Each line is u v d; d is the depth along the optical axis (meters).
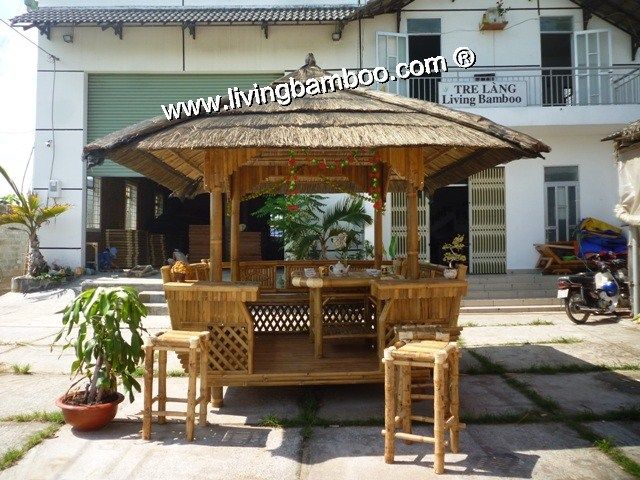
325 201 11.65
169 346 3.83
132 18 11.38
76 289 10.74
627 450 3.57
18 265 12.79
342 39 12.02
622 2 11.36
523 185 11.59
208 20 11.34
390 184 7.72
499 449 3.60
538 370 5.64
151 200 17.14
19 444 3.70
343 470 3.29
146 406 3.80
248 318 4.46
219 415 4.36
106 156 4.52
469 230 11.61
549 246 11.04
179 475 3.21
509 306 9.49
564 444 3.69
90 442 3.74
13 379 5.43
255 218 15.64
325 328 5.72
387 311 4.59
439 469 3.23
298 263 7.43
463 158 5.94
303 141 4.04
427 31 12.05
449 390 3.98
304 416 4.23
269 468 3.32
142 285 10.33
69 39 11.74
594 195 11.59
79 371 4.23
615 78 12.02
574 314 8.79
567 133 11.47
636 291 8.27
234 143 3.98
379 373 4.57
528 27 11.98
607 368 5.70
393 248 10.32
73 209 11.87
